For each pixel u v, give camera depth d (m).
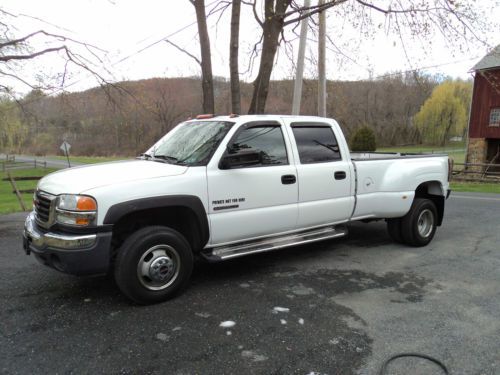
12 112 20.33
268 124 4.80
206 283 4.58
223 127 4.58
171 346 3.18
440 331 3.46
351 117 56.47
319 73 11.88
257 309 3.87
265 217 4.64
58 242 3.61
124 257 3.76
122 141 70.25
